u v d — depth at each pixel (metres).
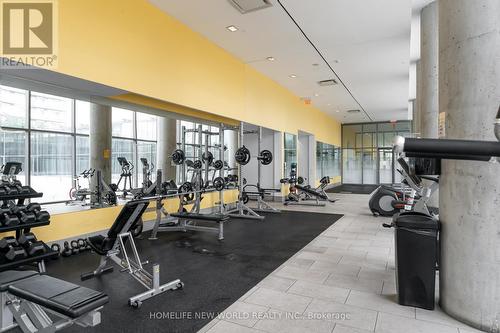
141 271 3.06
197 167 6.23
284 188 9.66
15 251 2.89
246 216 6.80
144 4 4.48
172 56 5.00
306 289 2.96
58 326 1.82
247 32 5.50
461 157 1.22
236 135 9.88
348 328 2.26
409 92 9.80
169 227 5.36
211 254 4.14
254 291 2.93
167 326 2.31
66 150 8.47
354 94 10.12
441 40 2.54
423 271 2.53
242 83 7.11
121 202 6.55
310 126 11.80
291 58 6.83
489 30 2.16
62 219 4.12
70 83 3.85
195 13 4.84
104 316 2.46
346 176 16.81
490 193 2.16
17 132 7.32
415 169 2.70
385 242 4.74
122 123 9.95
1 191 3.35
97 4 3.83
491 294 2.16
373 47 6.17
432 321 2.35
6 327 2.23
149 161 10.83
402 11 4.74
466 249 2.28
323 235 5.22
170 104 5.47
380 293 2.87
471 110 2.24
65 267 3.63
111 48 4.00
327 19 4.99
